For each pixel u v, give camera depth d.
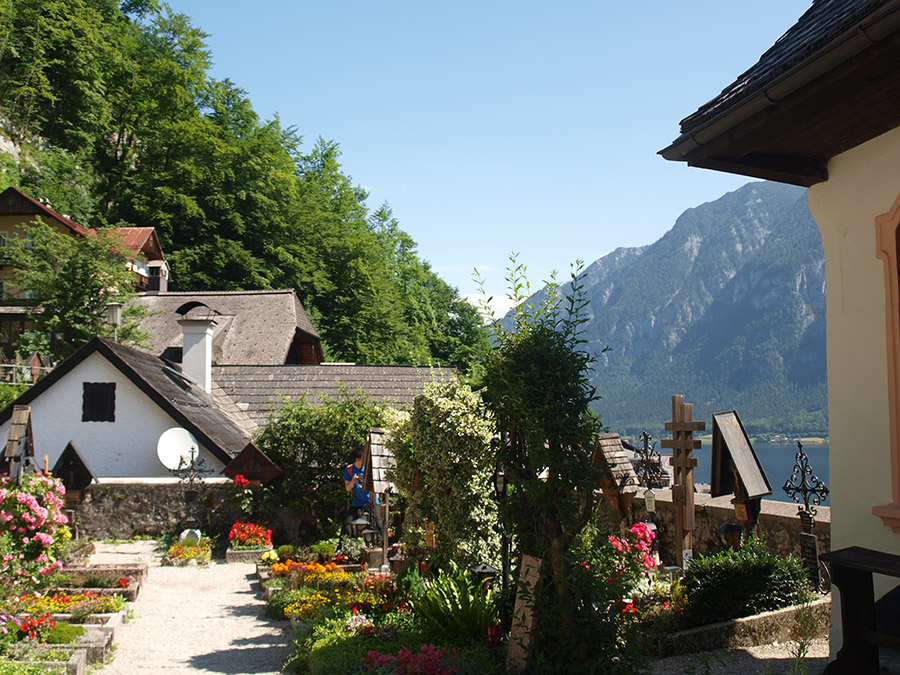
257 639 9.30
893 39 4.50
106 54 59.41
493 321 6.58
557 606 5.89
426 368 25.70
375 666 6.46
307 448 17.39
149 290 39.31
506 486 6.73
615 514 10.34
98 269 29.38
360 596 9.24
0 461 14.06
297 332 36.16
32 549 10.63
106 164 57.44
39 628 8.21
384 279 58.69
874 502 6.04
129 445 18.59
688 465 9.75
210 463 18.02
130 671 7.91
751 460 8.91
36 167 51.75
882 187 6.05
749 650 7.28
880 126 5.88
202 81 58.16
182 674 7.80
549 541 6.09
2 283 37.38
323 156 63.62
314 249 54.59
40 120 56.19
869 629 4.17
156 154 52.56
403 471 11.62
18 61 56.78
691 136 5.97
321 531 16.55
